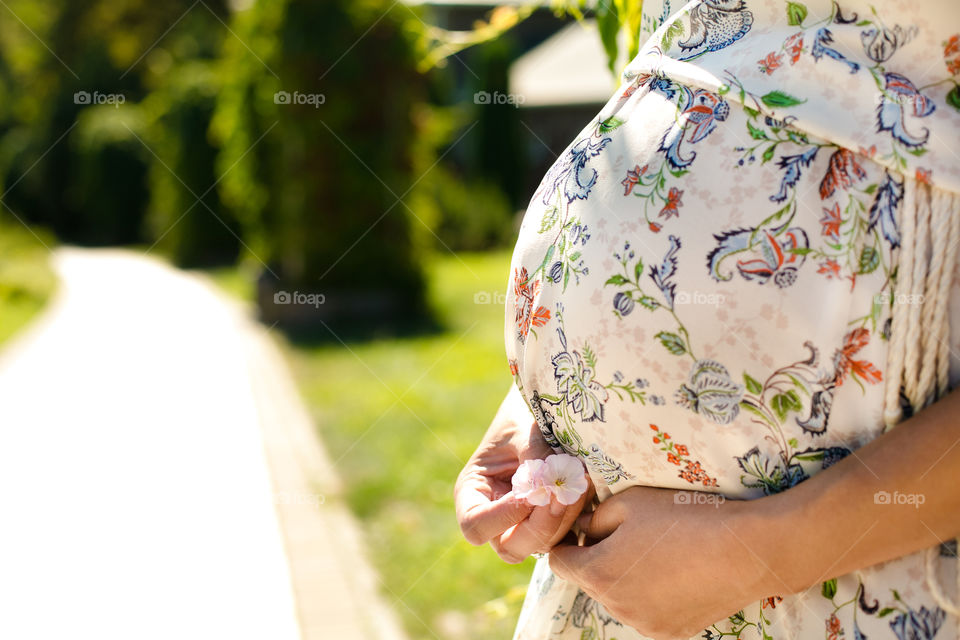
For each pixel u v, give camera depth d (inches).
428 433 178.7
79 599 114.6
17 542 134.3
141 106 913.5
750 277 26.5
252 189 407.2
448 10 700.7
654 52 31.6
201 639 103.6
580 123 707.4
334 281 353.1
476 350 269.6
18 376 270.1
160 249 717.9
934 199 24.1
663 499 29.5
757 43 28.1
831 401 25.8
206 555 126.6
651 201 28.8
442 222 550.9
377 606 107.3
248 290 435.5
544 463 31.6
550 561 32.1
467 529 33.4
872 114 25.1
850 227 25.2
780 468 27.0
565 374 31.9
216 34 862.5
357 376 241.4
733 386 27.1
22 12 1006.4
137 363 282.7
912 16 25.5
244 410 211.3
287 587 114.3
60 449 185.0
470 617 101.0
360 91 350.6
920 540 23.4
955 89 25.3
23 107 1021.8
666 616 28.3
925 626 24.6
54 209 935.0
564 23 842.8
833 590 26.5
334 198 352.2
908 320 24.4
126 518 142.9
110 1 987.3
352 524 134.3
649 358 28.4
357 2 347.3
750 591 26.1
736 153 27.3
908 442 23.4
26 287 462.9
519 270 34.7
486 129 663.8
